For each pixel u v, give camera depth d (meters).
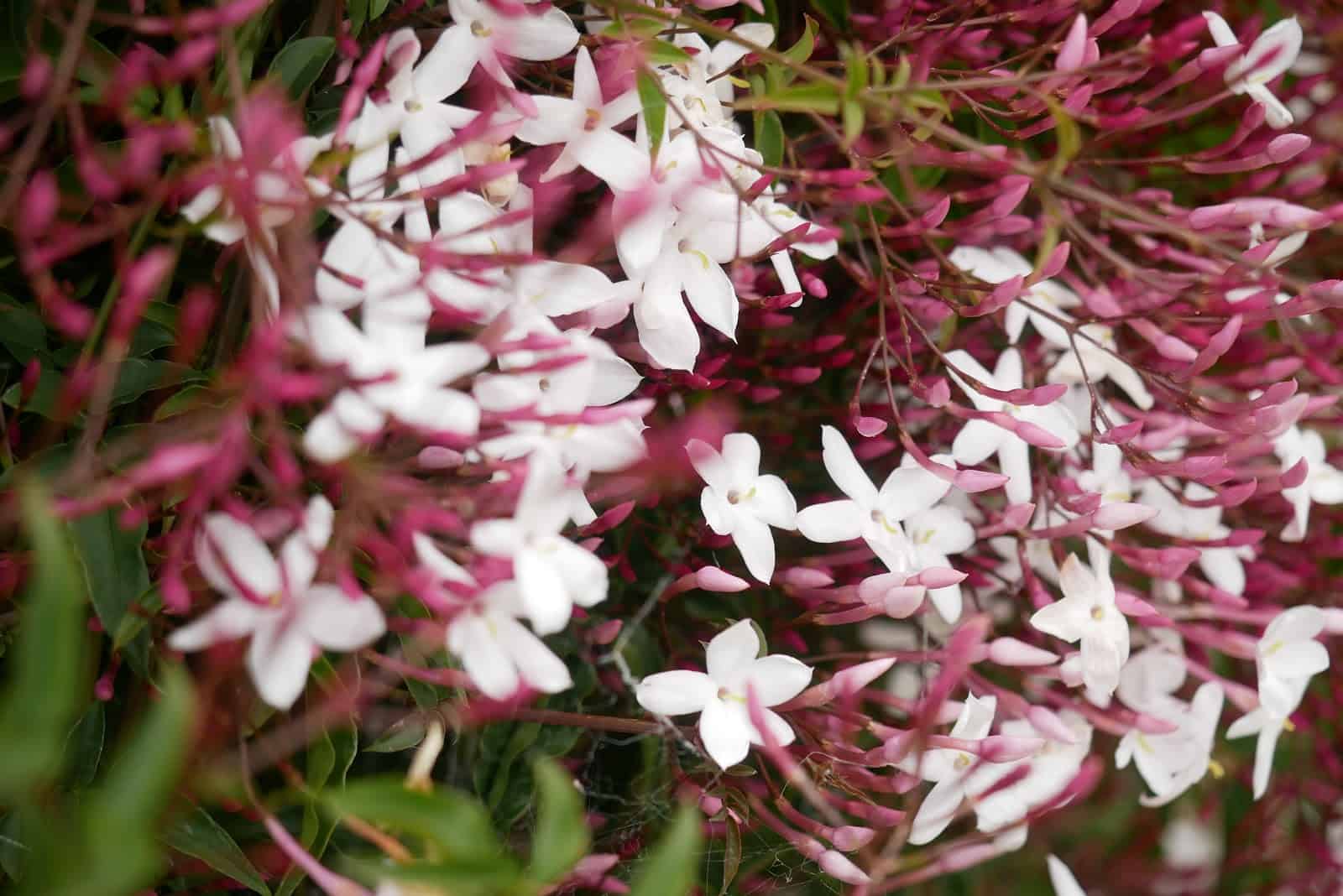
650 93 0.38
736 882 0.43
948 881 0.47
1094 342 0.42
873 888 0.38
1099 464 0.43
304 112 0.39
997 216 0.42
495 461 0.37
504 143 0.39
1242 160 0.42
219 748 0.37
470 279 0.37
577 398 0.37
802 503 0.45
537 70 0.40
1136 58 0.40
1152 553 0.42
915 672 0.45
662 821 0.42
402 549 0.36
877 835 0.40
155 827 0.35
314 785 0.37
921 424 0.44
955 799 0.40
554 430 0.37
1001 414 0.41
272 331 0.35
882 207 0.43
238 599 0.35
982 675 0.44
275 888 0.40
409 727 0.39
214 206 0.36
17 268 0.38
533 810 0.42
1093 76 0.41
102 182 0.36
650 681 0.39
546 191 0.39
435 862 0.33
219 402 0.37
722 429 0.42
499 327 0.36
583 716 0.39
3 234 0.38
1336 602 0.46
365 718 0.41
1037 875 0.48
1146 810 0.49
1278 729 0.44
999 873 0.48
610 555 0.43
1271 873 0.48
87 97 0.37
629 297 0.39
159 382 0.38
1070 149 0.39
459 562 0.37
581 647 0.43
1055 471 0.44
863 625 0.45
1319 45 0.46
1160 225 0.39
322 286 0.36
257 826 0.40
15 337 0.38
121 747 0.38
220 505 0.37
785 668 0.39
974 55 0.43
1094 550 0.42
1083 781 0.38
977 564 0.44
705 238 0.40
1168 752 0.43
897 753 0.39
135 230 0.37
